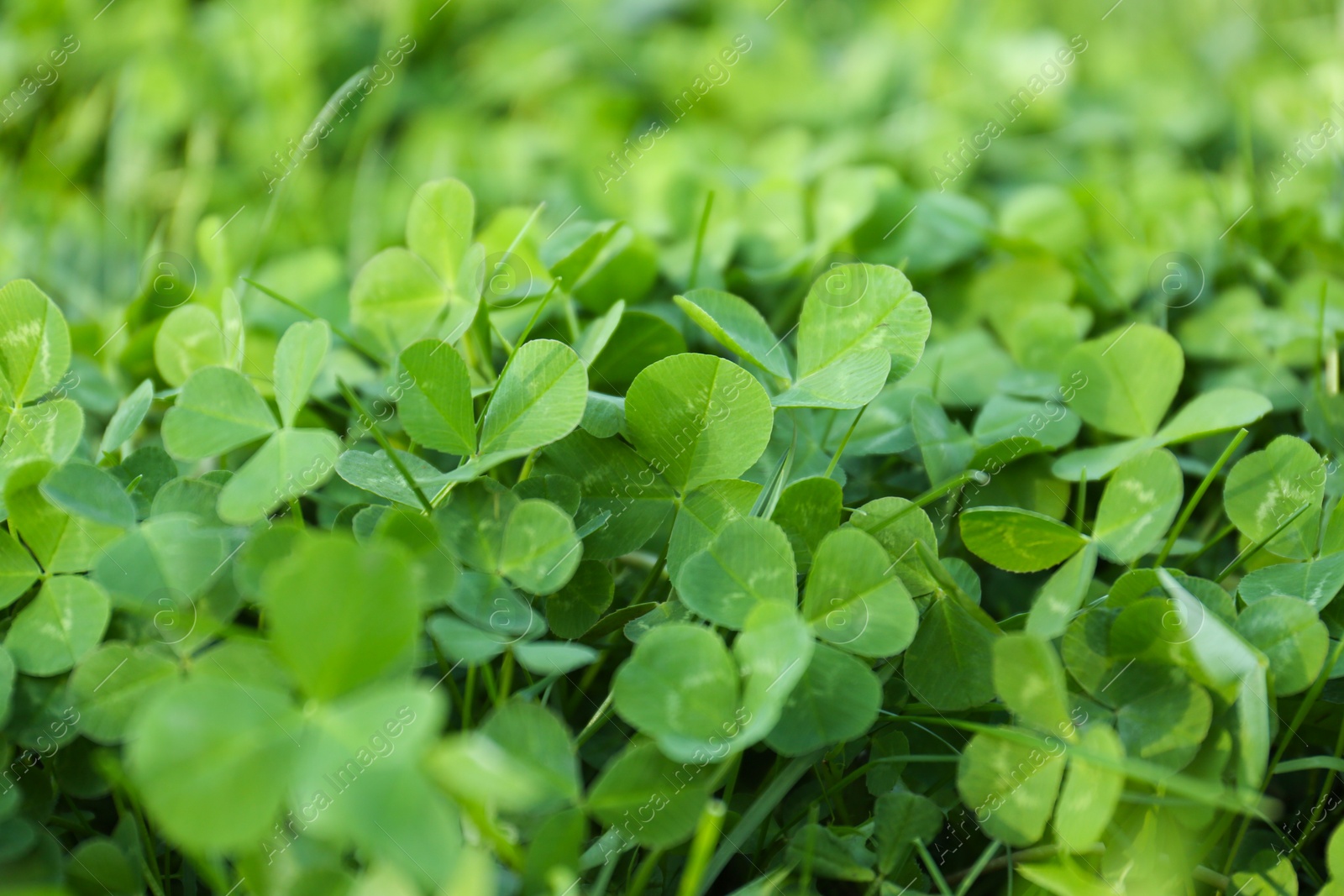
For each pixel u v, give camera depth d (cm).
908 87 55
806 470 33
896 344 31
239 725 26
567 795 28
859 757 31
